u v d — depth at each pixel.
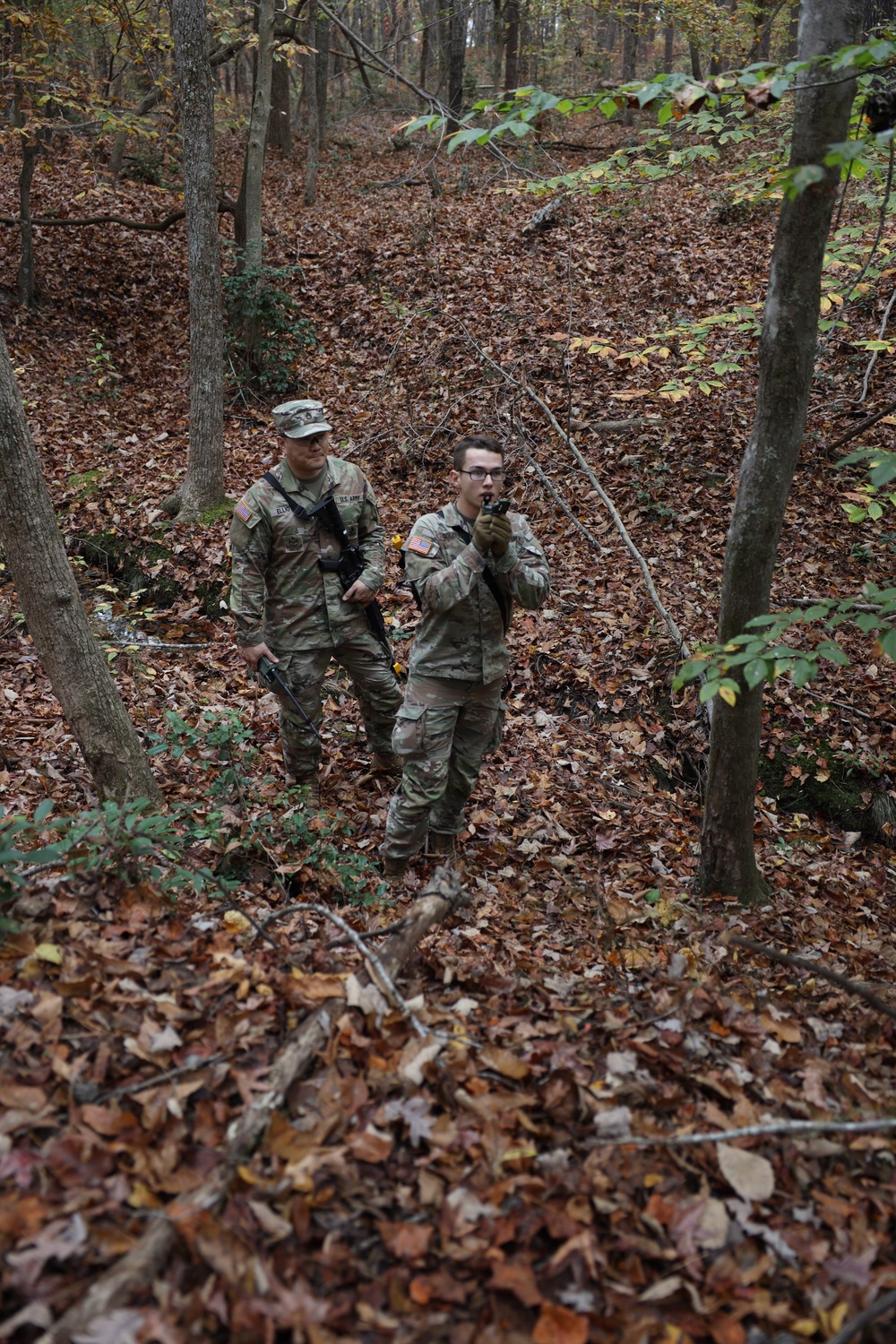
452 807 4.10
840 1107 2.54
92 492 8.09
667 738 5.54
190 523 7.71
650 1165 2.17
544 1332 1.74
